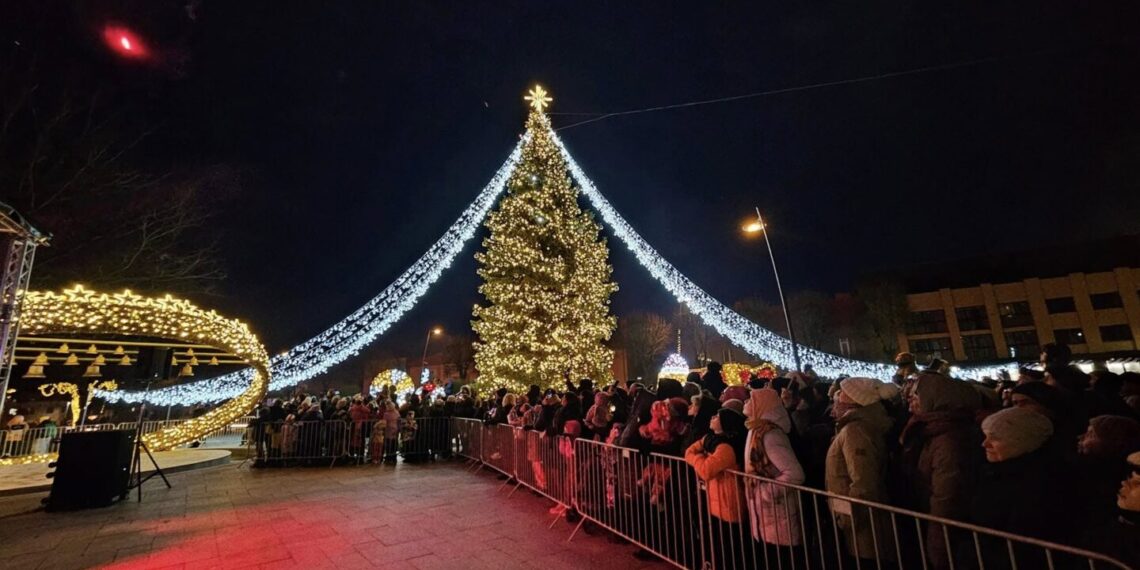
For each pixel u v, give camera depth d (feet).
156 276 60.75
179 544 21.09
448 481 34.17
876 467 11.83
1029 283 166.50
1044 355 17.34
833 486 12.52
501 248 64.34
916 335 171.63
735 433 15.15
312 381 168.86
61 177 52.80
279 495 30.63
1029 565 9.09
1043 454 9.67
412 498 28.86
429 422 46.29
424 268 64.80
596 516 21.35
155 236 59.62
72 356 45.09
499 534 21.44
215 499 29.86
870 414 12.42
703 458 15.08
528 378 60.90
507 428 33.73
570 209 67.92
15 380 60.80
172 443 47.85
